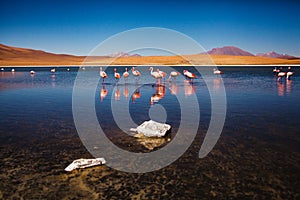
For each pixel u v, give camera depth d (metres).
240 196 7.27
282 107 18.72
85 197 7.24
